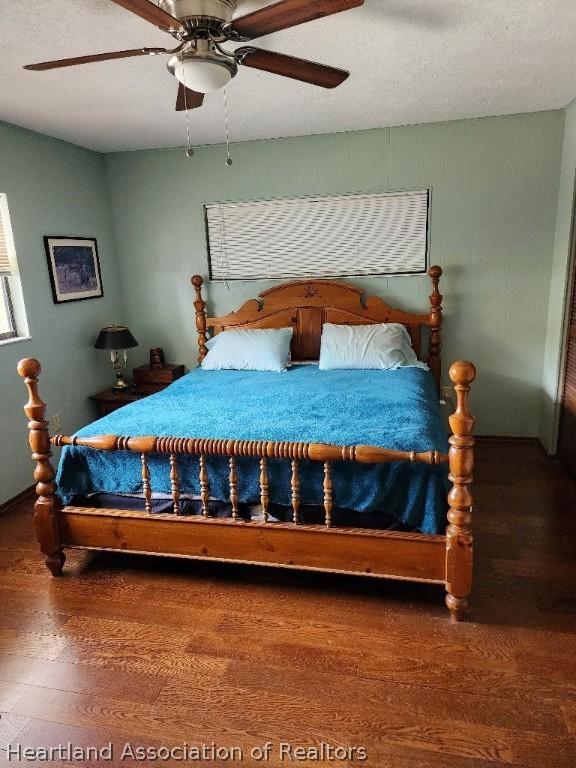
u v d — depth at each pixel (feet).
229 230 13.21
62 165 11.80
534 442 12.61
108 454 7.54
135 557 8.36
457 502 6.27
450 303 12.36
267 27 5.17
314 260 12.89
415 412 8.23
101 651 6.28
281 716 5.30
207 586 7.54
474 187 11.66
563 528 8.73
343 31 6.64
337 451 6.43
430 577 6.59
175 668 5.97
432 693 5.51
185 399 9.58
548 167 11.23
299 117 10.62
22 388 10.65
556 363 11.23
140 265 13.93
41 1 5.62
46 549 7.68
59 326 11.77
